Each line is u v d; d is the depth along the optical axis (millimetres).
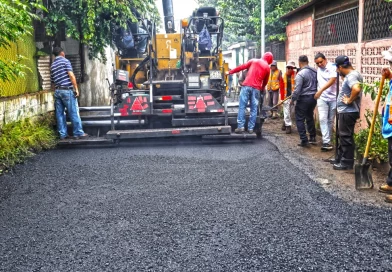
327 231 4141
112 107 9102
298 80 8336
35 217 4699
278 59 16188
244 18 18547
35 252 3807
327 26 10312
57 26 10391
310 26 11570
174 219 4516
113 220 4535
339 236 4023
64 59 8852
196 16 10875
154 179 6129
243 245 3850
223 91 9727
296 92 8320
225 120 9109
